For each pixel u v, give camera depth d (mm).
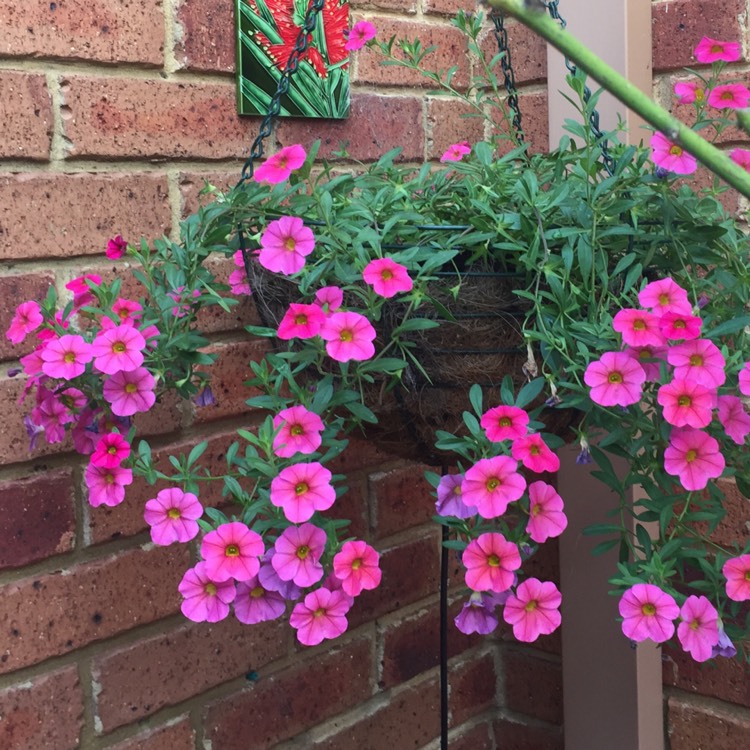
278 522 777
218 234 879
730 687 1243
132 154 1038
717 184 1002
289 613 1197
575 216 845
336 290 808
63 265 1000
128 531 1050
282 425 778
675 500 825
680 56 1220
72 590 1011
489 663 1442
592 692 1307
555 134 1291
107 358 782
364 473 1254
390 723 1312
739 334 869
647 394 829
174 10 1060
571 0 1236
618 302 815
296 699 1206
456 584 1388
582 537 1303
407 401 846
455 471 1217
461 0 1337
